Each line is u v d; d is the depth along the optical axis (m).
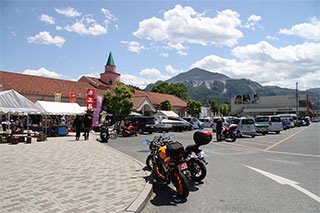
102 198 4.64
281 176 6.69
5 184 5.54
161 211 4.30
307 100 80.94
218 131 16.56
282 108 83.94
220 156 10.14
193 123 32.44
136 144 14.85
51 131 20.25
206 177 6.64
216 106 86.38
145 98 38.66
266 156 10.13
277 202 4.68
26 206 4.20
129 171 6.98
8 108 14.81
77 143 14.70
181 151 5.32
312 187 5.65
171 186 5.96
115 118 31.03
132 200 4.54
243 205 4.55
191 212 4.25
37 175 6.42
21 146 12.96
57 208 4.12
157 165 5.97
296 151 11.65
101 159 8.98
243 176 6.72
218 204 4.62
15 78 31.39
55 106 20.05
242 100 91.44
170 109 44.88
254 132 19.61
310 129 34.38
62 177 6.23
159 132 26.48
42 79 34.62
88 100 26.09
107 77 47.06
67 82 37.72
